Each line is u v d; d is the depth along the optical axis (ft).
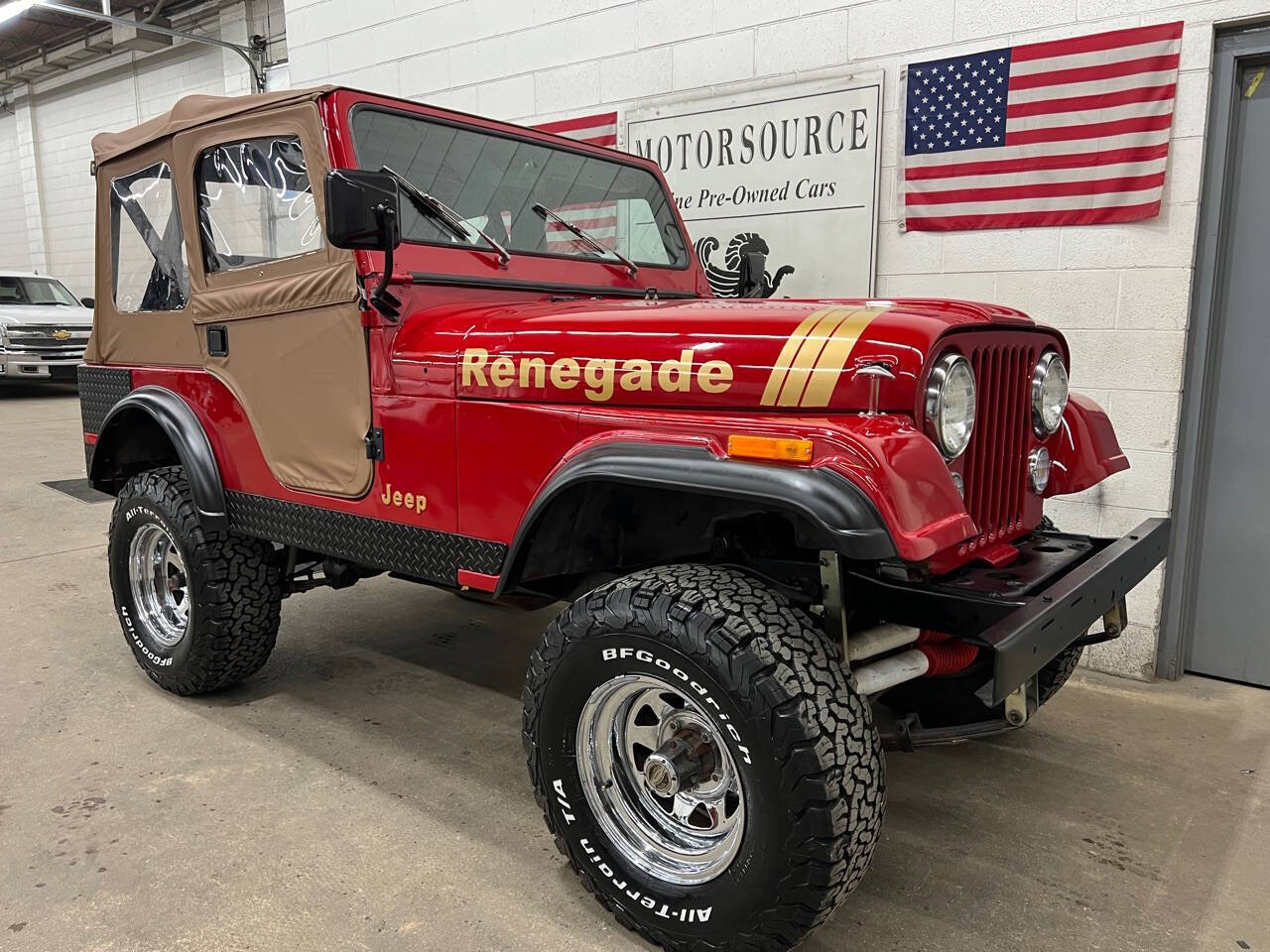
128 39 41.11
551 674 6.16
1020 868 7.15
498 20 15.96
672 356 6.10
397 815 7.72
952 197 11.73
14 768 8.43
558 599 7.98
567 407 6.46
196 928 6.22
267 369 8.26
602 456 5.90
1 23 41.45
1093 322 10.93
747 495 5.20
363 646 11.76
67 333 36.55
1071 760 8.97
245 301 8.27
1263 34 9.66
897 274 12.39
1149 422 10.69
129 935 6.15
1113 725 9.77
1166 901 6.73
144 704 9.87
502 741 9.14
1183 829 7.73
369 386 7.48
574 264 9.04
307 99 7.52
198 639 9.30
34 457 24.54
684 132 14.05
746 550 6.82
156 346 9.63
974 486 6.41
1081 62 10.57
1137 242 10.53
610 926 6.34
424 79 17.28
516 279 8.32
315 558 9.84
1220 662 11.02
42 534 17.10
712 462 5.46
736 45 13.32
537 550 6.58
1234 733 9.58
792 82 12.86
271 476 8.48
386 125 7.80
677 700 6.08
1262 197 10.07
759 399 5.76
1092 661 11.37
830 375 5.59
